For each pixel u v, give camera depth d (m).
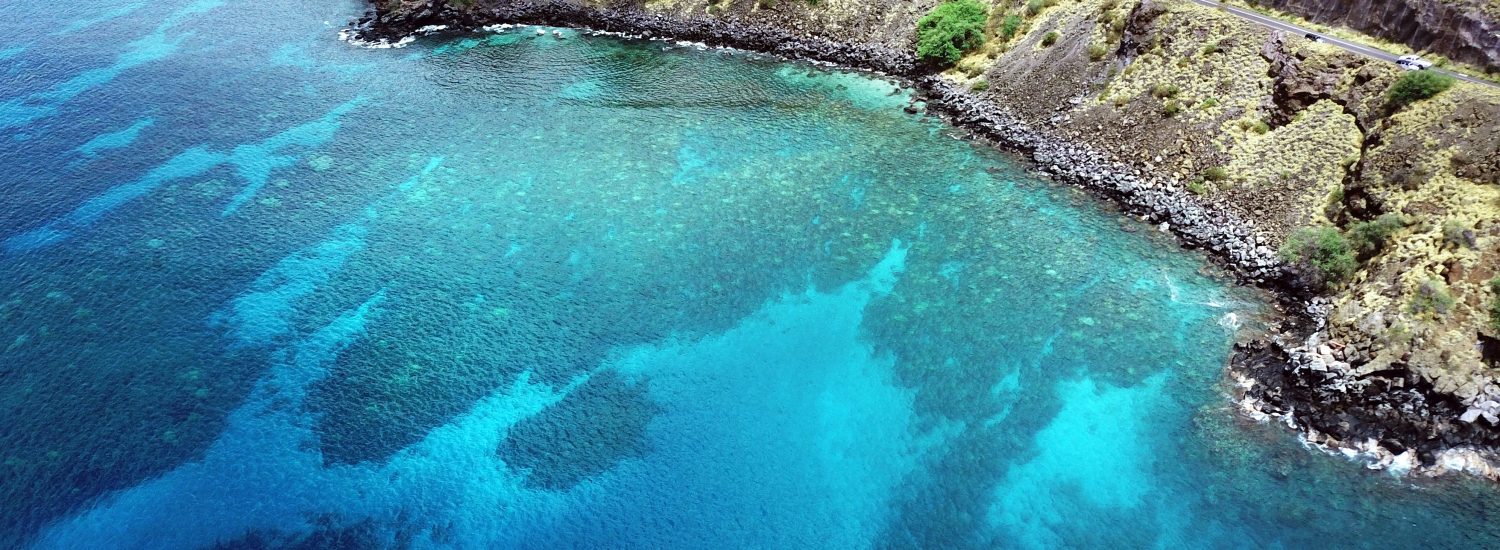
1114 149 70.88
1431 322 47.47
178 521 47.31
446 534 46.38
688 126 82.81
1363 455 46.34
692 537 45.88
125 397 54.62
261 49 100.88
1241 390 51.22
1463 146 53.53
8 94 89.50
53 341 58.75
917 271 62.53
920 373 54.44
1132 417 50.41
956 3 89.44
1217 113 67.25
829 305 60.06
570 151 79.12
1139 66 73.31
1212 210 63.31
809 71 92.56
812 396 53.44
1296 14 68.88
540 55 99.31
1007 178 72.00
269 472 49.91
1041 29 82.62
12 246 67.69
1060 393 52.28
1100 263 61.81
